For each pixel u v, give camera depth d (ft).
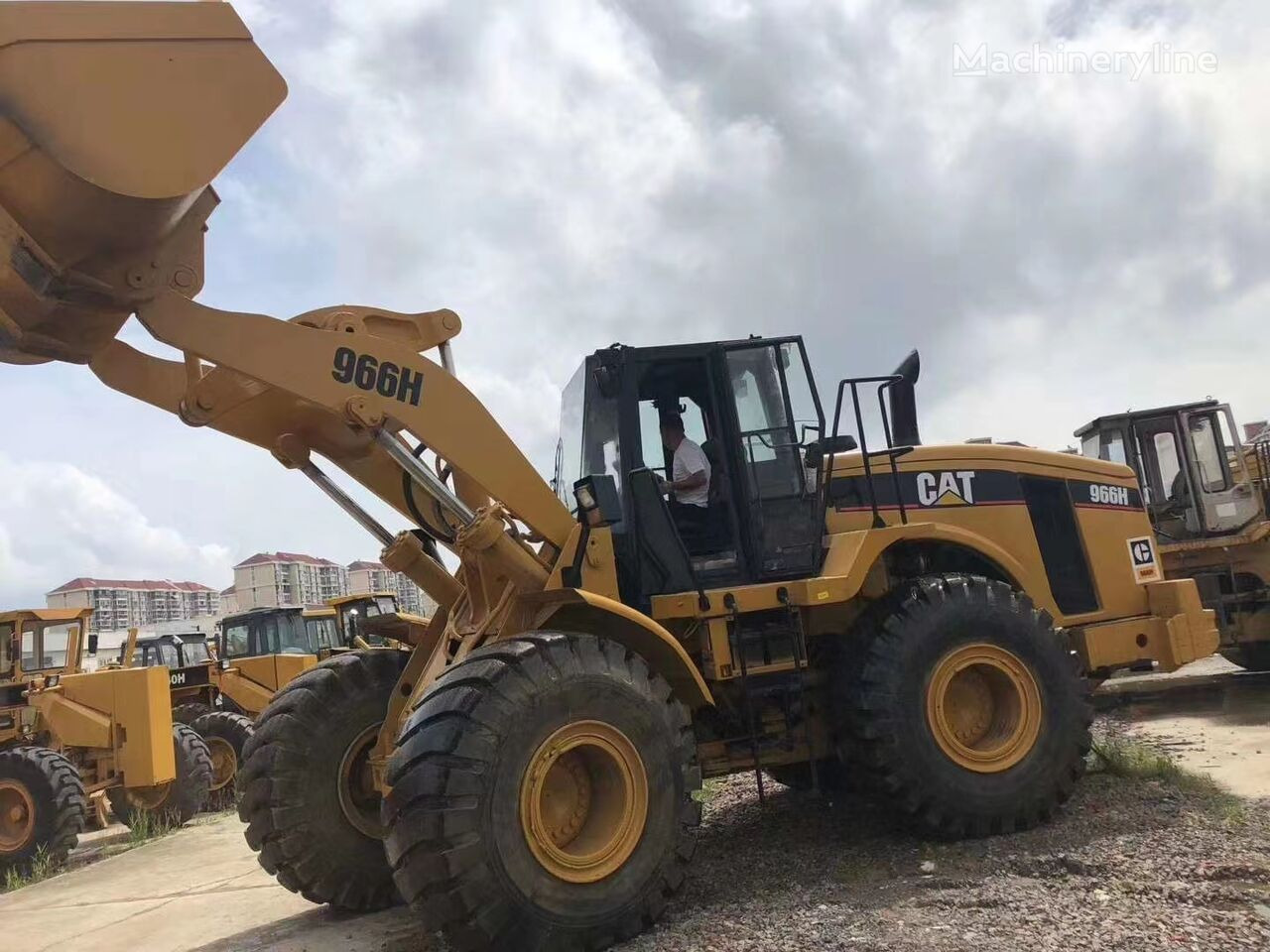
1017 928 11.25
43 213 11.23
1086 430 39.68
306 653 50.44
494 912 11.42
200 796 34.22
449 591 16.96
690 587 15.83
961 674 16.49
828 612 17.31
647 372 16.96
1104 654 19.13
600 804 12.92
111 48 11.24
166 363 15.44
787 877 14.71
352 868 16.05
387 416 13.94
